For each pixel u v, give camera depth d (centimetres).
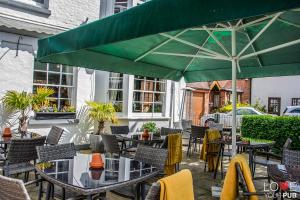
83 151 859
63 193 329
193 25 234
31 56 789
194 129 873
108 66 568
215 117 1596
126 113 995
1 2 751
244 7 208
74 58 509
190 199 243
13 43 756
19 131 648
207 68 755
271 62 651
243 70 713
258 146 578
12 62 755
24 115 721
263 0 200
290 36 510
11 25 722
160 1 257
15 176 542
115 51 559
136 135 682
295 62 626
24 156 430
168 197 220
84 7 919
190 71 786
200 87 1661
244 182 306
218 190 521
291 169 362
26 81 782
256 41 551
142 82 1060
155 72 691
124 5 1010
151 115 1090
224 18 217
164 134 729
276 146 923
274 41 539
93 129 913
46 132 805
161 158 387
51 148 400
